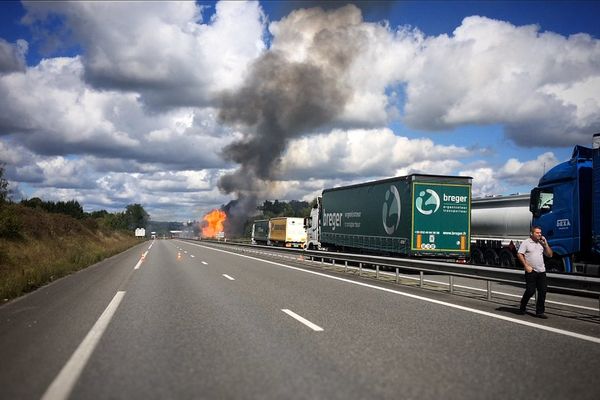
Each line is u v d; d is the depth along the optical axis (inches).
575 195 633.0
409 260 655.1
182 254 1603.1
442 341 296.8
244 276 764.0
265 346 282.4
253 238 2728.8
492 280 501.0
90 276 787.4
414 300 487.2
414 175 864.3
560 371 231.6
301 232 2046.0
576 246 627.8
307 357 256.4
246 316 387.9
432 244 866.8
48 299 506.3
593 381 215.8
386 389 202.5
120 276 772.0
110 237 3073.3
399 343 290.7
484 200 1042.1
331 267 996.6
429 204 869.2
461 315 396.2
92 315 395.5
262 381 213.5
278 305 448.8
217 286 615.8
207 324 352.8
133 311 414.6
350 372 227.8
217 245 2933.1
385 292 555.2
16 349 276.4
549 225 674.2
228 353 265.3
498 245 988.6
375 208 988.6
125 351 270.2
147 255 1539.1
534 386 208.2
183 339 301.6
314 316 388.2
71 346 283.4
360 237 1048.8
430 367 237.1
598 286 413.1
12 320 377.4
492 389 203.6
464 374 225.5
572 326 351.3
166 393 197.8
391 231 925.2
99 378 218.5
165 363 244.4
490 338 306.5
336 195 1184.2
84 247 1738.4
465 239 882.8
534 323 362.0
